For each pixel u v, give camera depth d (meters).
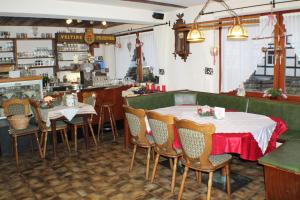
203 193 3.21
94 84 6.71
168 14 6.18
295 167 2.63
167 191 3.29
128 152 4.70
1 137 4.67
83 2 5.00
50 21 6.92
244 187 3.34
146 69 7.41
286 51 4.46
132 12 5.74
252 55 4.88
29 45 8.06
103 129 6.01
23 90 5.04
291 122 3.96
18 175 3.87
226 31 5.20
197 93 5.27
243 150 2.83
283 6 4.21
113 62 8.90
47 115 4.30
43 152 4.57
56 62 8.27
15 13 4.47
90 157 4.50
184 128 2.79
